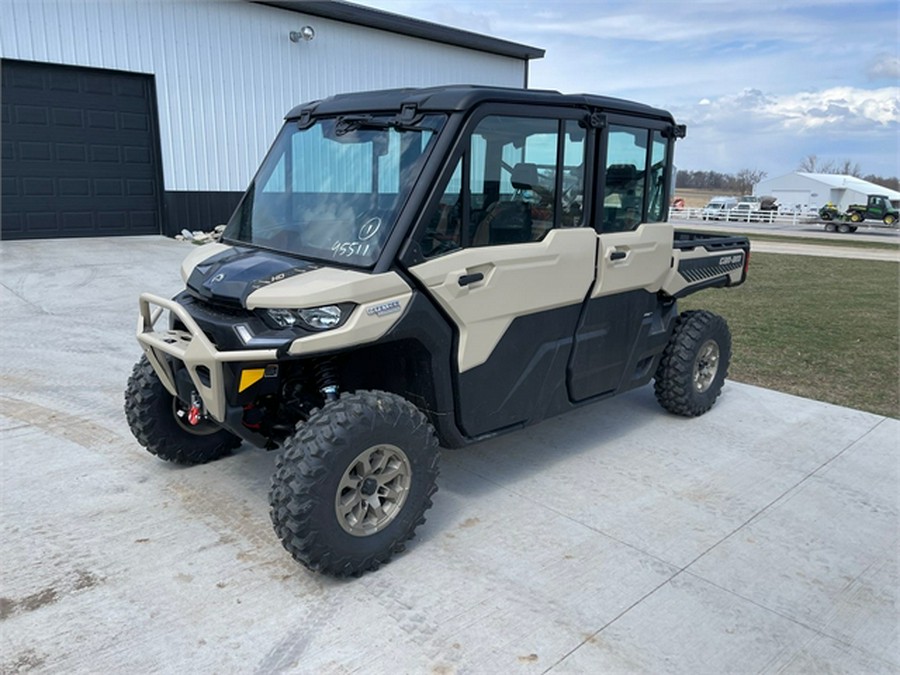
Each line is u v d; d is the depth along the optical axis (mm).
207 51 14172
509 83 19938
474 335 3359
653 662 2598
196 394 3273
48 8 12117
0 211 12367
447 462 4336
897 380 6449
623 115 3980
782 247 23781
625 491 3982
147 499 3699
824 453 4613
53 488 3789
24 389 5344
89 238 13352
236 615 2783
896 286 13414
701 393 5156
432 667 2525
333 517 2900
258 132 15258
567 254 3732
